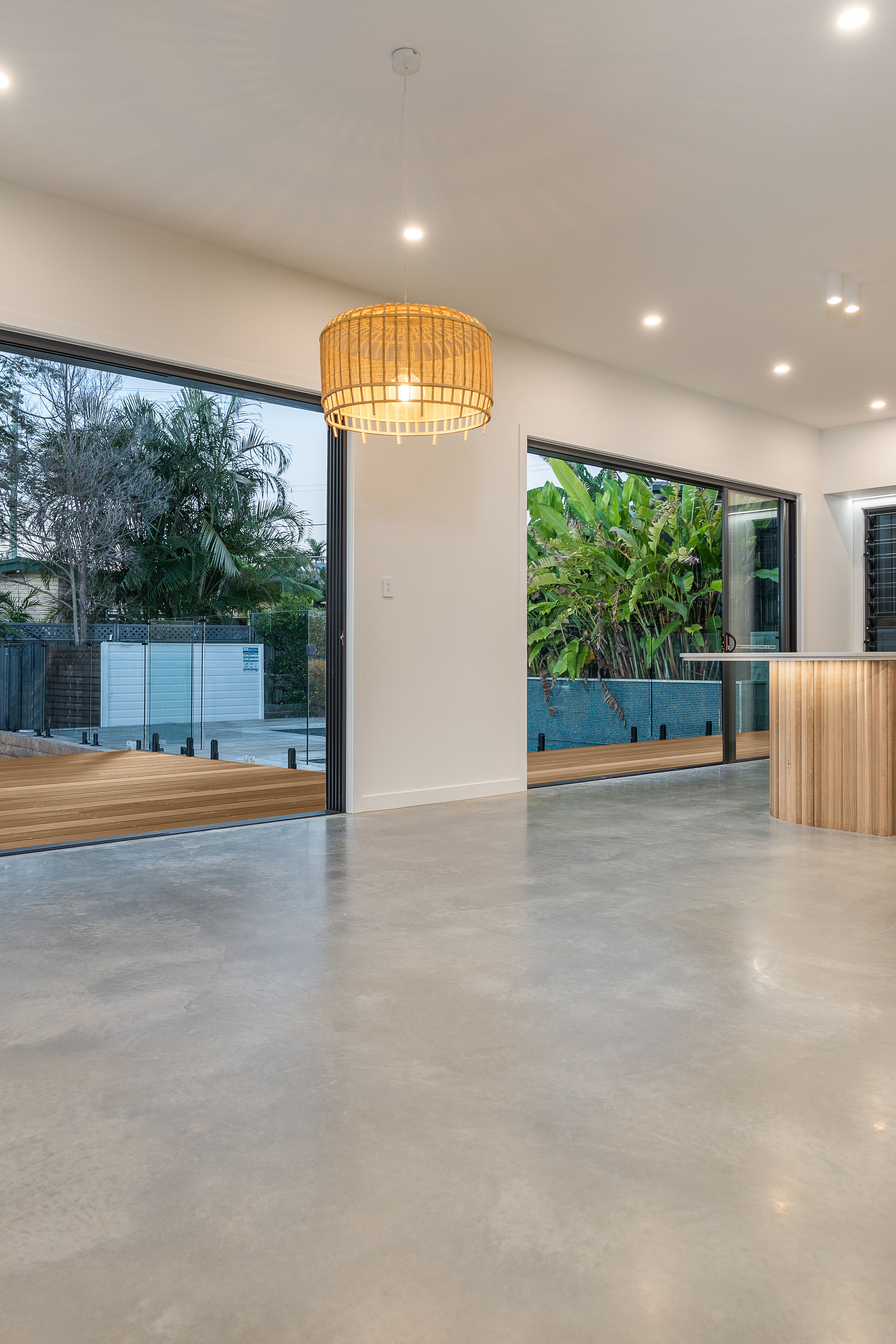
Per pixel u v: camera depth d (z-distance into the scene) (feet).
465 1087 6.42
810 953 9.30
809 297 18.26
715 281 17.44
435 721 18.83
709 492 40.40
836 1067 6.73
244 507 44.27
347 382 11.77
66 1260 4.60
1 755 28.89
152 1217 4.95
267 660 25.26
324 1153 5.58
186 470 43.16
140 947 9.43
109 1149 5.63
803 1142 5.69
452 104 11.85
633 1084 6.47
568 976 8.61
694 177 13.71
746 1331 4.09
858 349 21.35
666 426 23.85
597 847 14.51
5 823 16.65
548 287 17.74
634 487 39.63
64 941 9.64
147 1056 6.91
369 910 10.80
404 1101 6.23
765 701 27.45
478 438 19.61
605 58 10.93
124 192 14.03
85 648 28.27
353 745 17.53
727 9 10.09
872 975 8.66
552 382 21.13
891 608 29.17
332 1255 4.63
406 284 17.31
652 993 8.19
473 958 9.11
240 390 16.55
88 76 11.24
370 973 8.68
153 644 27.55
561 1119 5.98
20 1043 7.13
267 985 8.36
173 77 11.28
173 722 27.27
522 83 11.39
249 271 16.24
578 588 39.63
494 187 13.94
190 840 15.11
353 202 14.38
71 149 12.86
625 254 16.29
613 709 36.50
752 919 10.48
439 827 16.17
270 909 10.86
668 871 12.85
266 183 13.82
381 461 17.93
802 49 10.79
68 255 14.23
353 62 11.01
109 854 13.99
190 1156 5.55
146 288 15.02
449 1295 4.33
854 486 28.35
